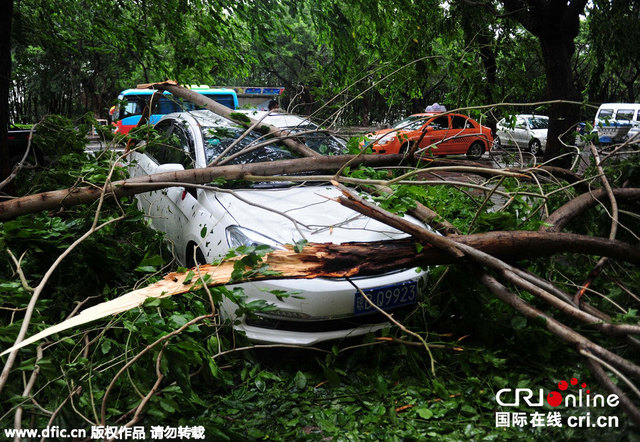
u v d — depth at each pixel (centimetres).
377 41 850
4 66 524
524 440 259
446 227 364
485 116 629
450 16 1022
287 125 527
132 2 789
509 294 301
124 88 2744
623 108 1877
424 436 264
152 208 519
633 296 356
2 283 292
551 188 516
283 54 3359
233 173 419
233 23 792
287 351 345
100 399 260
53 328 248
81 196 397
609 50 1074
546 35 934
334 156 455
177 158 498
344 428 273
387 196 359
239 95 2262
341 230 359
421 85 916
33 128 507
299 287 316
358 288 309
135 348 282
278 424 275
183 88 650
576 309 275
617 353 314
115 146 457
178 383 252
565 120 941
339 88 786
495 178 454
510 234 339
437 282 344
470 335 356
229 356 334
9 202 384
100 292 381
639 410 222
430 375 316
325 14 758
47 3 826
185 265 422
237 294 292
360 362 337
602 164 460
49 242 348
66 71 2138
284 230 352
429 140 1420
